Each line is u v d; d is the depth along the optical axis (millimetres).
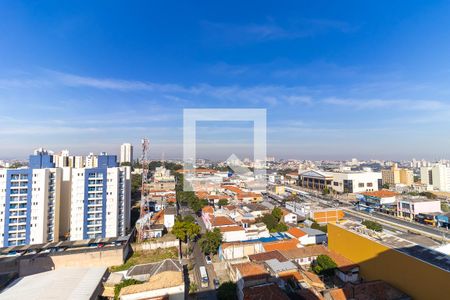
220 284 30328
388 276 27688
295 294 25594
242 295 26047
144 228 46312
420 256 25547
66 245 36812
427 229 53281
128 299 24969
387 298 24766
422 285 24125
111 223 45562
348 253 33875
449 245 28500
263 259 32625
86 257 35062
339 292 25156
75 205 44562
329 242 37938
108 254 35688
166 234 48906
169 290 26000
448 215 54594
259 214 58250
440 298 22547
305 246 39281
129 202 53562
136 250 40969
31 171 41250
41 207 41125
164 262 31016
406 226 55500
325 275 31406
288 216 56156
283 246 38031
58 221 44156
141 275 30438
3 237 39781
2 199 40094
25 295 25516
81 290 26500
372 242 30047
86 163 58312
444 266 23250
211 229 45531
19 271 33156
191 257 38500
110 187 45875
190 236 43406
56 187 43531
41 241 40812
